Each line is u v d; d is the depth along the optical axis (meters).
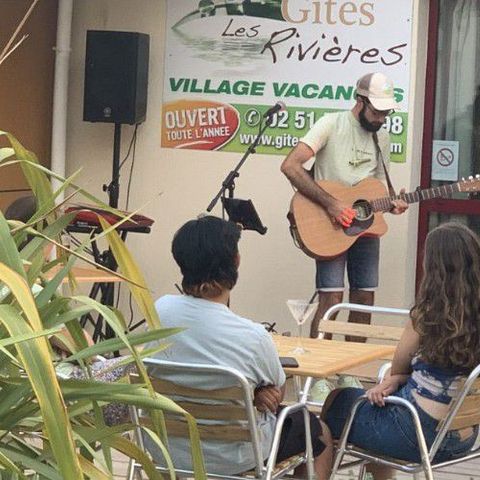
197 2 7.41
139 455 2.14
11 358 1.88
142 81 7.34
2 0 7.19
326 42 7.23
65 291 5.86
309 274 7.33
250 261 7.40
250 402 3.38
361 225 6.46
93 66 7.24
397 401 3.74
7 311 1.77
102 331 6.66
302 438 3.79
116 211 2.20
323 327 4.83
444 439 3.81
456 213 7.16
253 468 3.57
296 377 4.95
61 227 2.17
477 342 3.69
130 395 2.04
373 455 3.88
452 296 3.68
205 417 3.46
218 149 7.44
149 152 7.54
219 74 7.41
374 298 6.99
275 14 7.29
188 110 7.47
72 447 1.74
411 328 3.83
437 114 7.24
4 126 7.26
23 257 2.13
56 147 7.55
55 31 7.60
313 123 7.28
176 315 3.47
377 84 6.50
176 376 3.44
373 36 7.17
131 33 7.20
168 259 7.55
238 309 7.43
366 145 6.58
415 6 7.10
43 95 7.60
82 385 2.02
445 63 7.22
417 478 4.44
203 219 3.53
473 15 7.17
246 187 7.39
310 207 6.45
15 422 2.03
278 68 7.31
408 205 6.75
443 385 3.73
